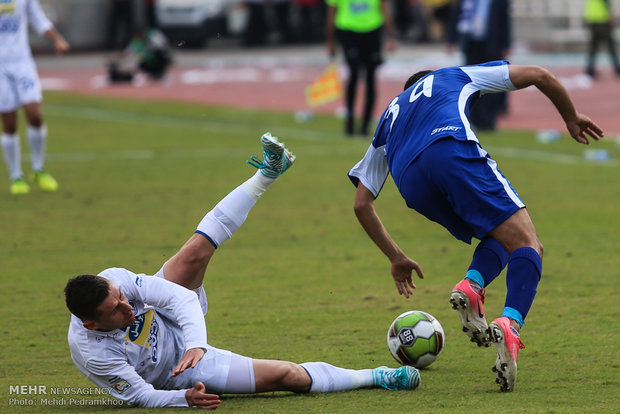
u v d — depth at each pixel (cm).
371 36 5534
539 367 1780
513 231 1652
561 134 5597
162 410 1547
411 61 9988
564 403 1535
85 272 2700
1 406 1611
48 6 11256
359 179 1852
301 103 7412
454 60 9806
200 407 1547
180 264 1661
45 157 5059
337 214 3594
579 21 11500
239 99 7650
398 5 11906
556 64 9650
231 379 1598
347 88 5656
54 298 2431
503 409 1500
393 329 1808
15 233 3259
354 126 6041
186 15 10825
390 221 3462
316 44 12012
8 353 1972
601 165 4556
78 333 1549
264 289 2511
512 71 1798
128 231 3275
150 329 1594
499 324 1552
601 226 3253
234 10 11600
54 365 1888
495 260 1692
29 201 3875
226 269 2753
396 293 2444
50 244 3081
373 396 1612
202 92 8125
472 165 1667
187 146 5384
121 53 9812
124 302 1524
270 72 9600
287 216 3566
